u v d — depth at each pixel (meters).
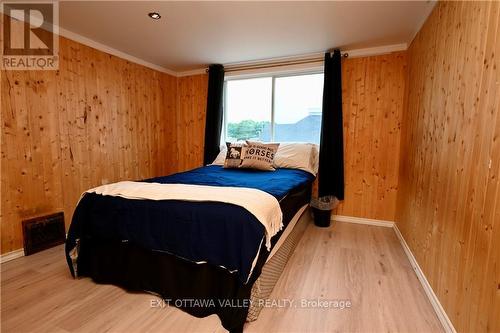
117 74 3.14
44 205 2.45
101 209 1.77
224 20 2.37
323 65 3.20
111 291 1.75
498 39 1.06
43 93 2.40
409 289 1.79
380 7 2.10
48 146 2.46
